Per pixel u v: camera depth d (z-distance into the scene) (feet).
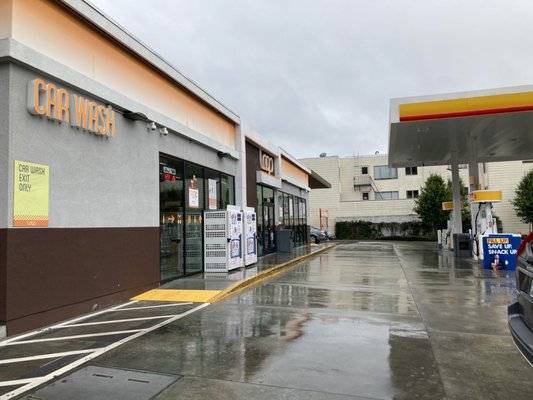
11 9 20.49
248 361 16.24
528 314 12.22
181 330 20.86
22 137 20.57
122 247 28.40
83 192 24.76
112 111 27.37
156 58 32.94
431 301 28.50
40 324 21.33
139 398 12.87
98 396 13.00
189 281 35.53
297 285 35.94
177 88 37.22
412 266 50.70
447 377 14.66
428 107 45.65
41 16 22.36
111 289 27.04
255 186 57.88
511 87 43.47
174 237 36.42
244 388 13.64
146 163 31.73
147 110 31.12
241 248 45.44
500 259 46.57
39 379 14.39
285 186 75.82
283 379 14.42
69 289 23.40
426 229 132.05
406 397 12.98
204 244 42.09
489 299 29.25
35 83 21.02
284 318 23.48
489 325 21.97
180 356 16.83
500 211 118.62
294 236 82.58
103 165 26.68
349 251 78.59
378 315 24.22
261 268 45.29
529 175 108.88
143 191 31.17
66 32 24.20
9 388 13.64
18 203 20.17
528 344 11.12
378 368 15.51
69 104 23.84
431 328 21.31
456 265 51.08
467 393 13.32
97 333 20.26
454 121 47.73
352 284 36.45
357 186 152.66
